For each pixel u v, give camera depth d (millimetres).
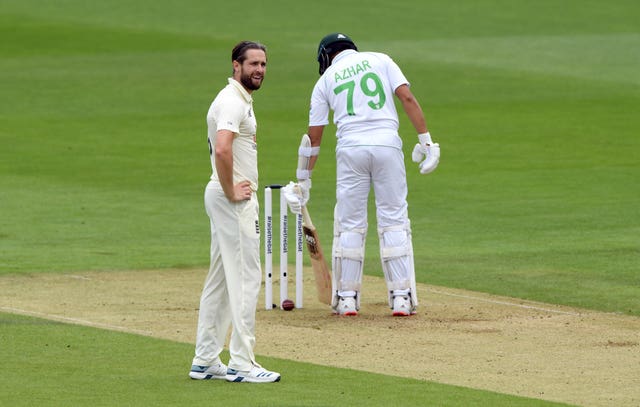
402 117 97812
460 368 31594
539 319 38375
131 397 28188
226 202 29703
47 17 153875
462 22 150375
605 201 65500
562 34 141625
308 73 119000
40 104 104312
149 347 33844
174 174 76188
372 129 39625
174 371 31016
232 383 29781
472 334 36094
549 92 108250
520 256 50625
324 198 67562
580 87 110375
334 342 34969
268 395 28453
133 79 116812
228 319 30375
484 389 29188
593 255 50656
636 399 28281
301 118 97938
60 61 126875
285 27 147500
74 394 28422
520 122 95062
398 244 39438
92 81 115562
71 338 34906
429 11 158000
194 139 89875
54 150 84812
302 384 29609
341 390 28938
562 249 52188
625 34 141250
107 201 66562
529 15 154875
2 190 69812
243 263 29750
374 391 28859
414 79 115000
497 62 124000
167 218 61469
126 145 87062
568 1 164250
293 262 50250
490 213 62250
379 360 32562
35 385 29297
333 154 83312
